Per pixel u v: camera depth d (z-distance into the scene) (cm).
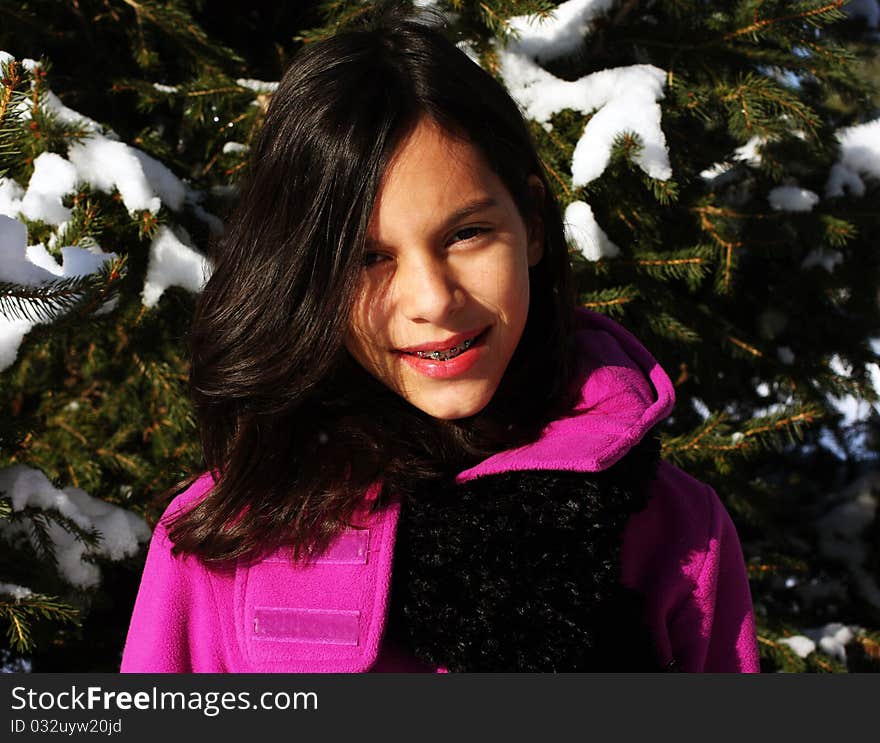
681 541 110
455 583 92
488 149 87
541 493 92
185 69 192
